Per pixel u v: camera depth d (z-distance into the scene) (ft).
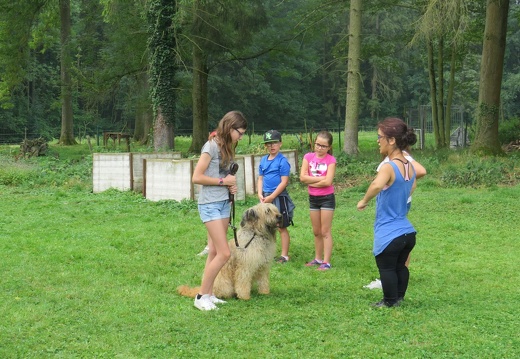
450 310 19.38
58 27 123.75
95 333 17.06
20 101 199.31
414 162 20.35
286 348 16.02
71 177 55.52
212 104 192.65
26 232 32.22
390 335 16.97
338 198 46.65
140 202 42.55
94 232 32.30
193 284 22.77
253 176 46.93
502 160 59.93
